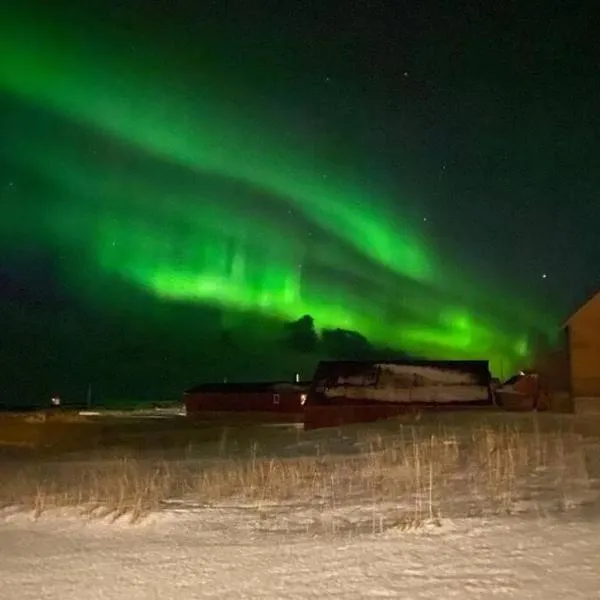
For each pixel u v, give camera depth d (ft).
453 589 23.56
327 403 111.96
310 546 29.19
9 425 159.74
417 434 67.31
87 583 26.16
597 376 95.71
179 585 25.43
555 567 24.95
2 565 28.89
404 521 31.83
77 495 40.96
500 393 114.42
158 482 43.91
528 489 36.78
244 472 45.88
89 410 225.97
